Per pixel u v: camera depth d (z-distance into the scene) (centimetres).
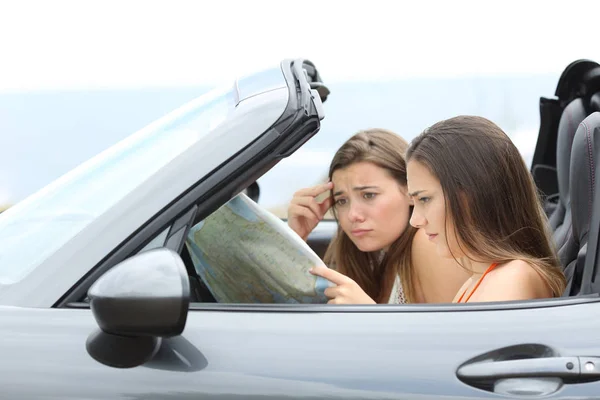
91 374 158
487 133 207
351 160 261
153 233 167
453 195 203
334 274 210
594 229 179
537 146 350
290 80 187
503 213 204
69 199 182
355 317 167
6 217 186
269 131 177
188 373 158
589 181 202
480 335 162
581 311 168
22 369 158
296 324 166
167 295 146
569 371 156
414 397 154
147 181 172
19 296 168
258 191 348
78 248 169
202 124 186
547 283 199
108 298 147
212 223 219
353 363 158
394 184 259
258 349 161
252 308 170
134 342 157
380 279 280
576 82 314
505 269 198
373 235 261
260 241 217
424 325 165
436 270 254
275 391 155
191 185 171
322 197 276
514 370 157
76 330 163
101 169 187
